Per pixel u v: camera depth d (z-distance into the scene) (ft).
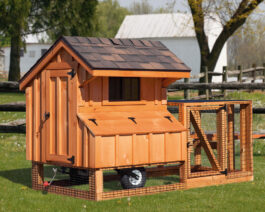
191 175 27.22
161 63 25.79
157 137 25.32
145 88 26.40
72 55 24.23
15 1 103.55
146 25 179.52
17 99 86.28
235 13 92.38
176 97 89.71
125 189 25.16
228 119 30.40
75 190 24.99
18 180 30.53
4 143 44.73
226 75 80.07
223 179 28.60
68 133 24.75
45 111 26.05
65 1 115.65
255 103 65.98
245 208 23.18
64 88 25.02
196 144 31.17
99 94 24.89
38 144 26.63
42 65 25.91
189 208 22.90
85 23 118.21
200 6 94.48
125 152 24.20
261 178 30.60
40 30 118.93
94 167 23.35
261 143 44.65
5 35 108.88
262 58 254.68
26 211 22.59
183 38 169.58
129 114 25.57
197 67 168.55
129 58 25.07
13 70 117.91
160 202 23.95
